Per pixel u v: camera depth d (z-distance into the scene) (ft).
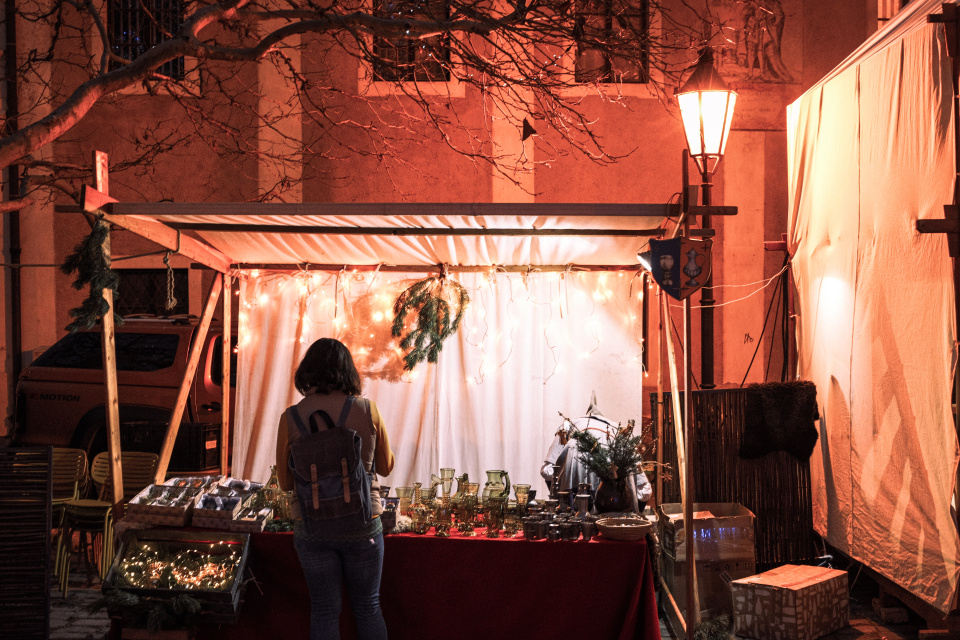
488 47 29.96
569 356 21.59
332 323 21.94
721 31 30.27
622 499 15.78
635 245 18.97
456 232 17.70
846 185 20.33
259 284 21.97
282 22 31.45
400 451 21.84
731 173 30.91
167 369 25.99
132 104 32.58
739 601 17.02
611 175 31.35
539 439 21.61
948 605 15.57
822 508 21.56
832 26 30.63
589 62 30.76
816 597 16.93
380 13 19.98
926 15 16.47
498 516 15.39
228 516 15.34
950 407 15.51
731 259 30.96
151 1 32.63
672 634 17.43
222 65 31.94
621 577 14.79
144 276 33.91
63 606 18.40
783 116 30.78
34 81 32.42
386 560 15.11
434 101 31.32
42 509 15.83
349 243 19.06
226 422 22.84
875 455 18.57
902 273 17.35
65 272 15.93
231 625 15.26
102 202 15.80
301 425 13.32
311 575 13.17
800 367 23.72
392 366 21.86
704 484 20.65
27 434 26.55
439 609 15.06
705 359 24.44
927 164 16.29
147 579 15.02
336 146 31.60
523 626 14.97
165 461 18.53
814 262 22.67
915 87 16.72
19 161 25.35
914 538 16.85
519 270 21.63
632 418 21.36
